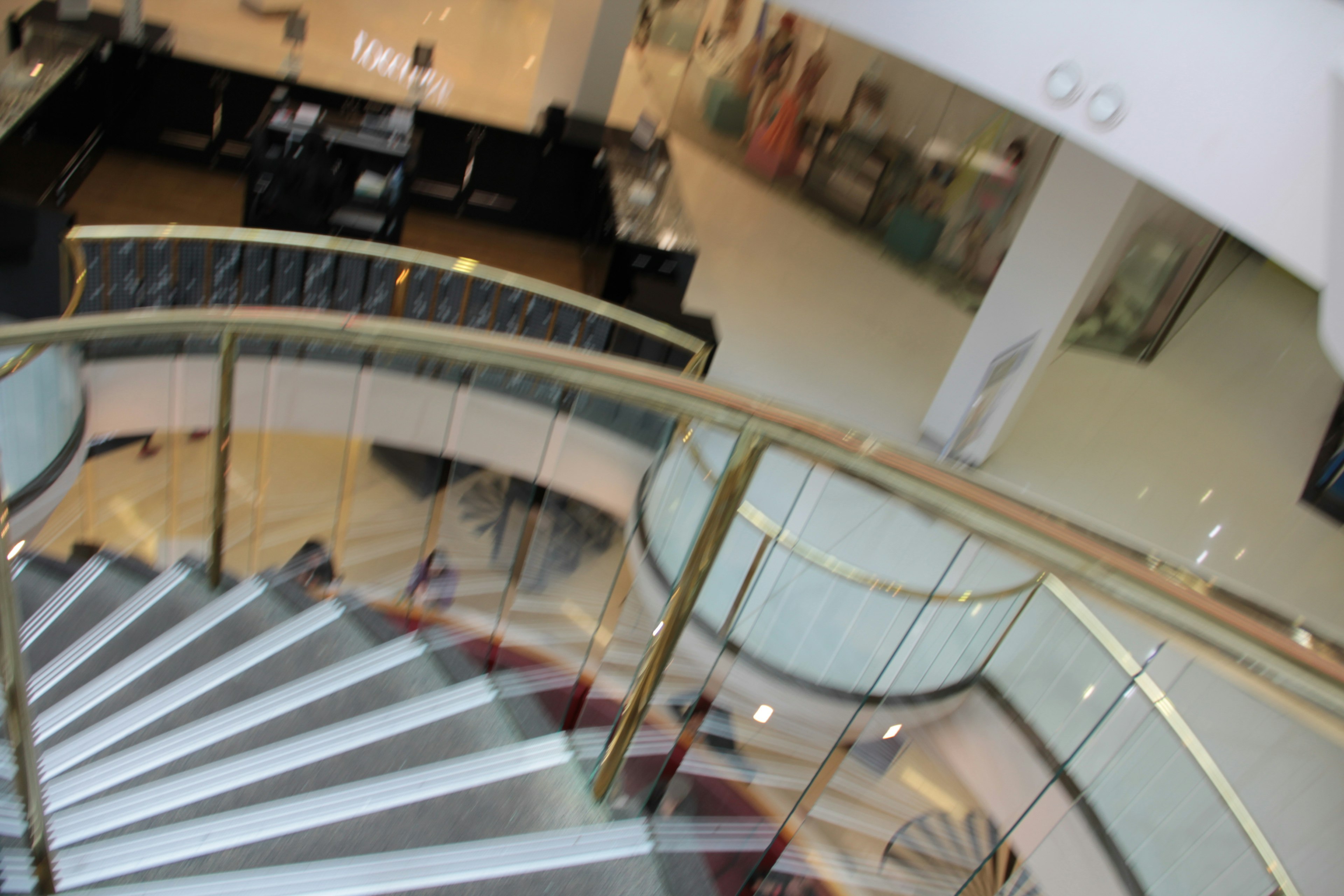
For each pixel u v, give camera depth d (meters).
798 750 4.51
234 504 5.48
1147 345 11.99
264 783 2.35
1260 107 4.86
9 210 7.21
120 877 2.02
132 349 6.13
